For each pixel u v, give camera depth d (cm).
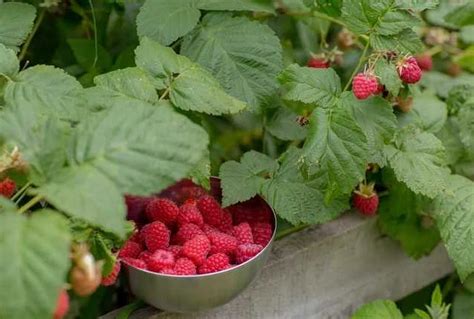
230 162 94
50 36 109
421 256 104
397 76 90
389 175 99
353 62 107
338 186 89
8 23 93
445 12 116
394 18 90
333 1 99
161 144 72
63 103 84
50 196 71
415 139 96
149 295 87
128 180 71
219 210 91
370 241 103
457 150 105
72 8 107
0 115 75
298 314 101
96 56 105
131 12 107
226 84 94
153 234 87
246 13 105
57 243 68
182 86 87
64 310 71
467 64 115
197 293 86
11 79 85
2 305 66
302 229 100
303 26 109
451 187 97
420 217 102
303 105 95
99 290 98
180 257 87
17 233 68
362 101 91
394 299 109
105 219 70
